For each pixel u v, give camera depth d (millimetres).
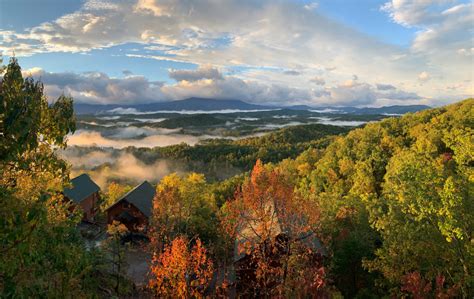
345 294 26125
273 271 23266
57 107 8852
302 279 18922
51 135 8805
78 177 59906
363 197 34219
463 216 17125
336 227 33281
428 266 20484
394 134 83250
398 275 20484
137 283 32406
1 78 7258
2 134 6977
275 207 25422
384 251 22688
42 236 7508
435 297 17906
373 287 24750
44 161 8867
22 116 6844
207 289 26750
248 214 28766
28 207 6629
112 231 35219
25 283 7199
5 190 6785
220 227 35875
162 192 39438
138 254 42062
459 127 64375
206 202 52375
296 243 23562
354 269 27016
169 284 20578
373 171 61219
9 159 7012
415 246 19844
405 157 37594
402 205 19922
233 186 78125
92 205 59594
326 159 85438
